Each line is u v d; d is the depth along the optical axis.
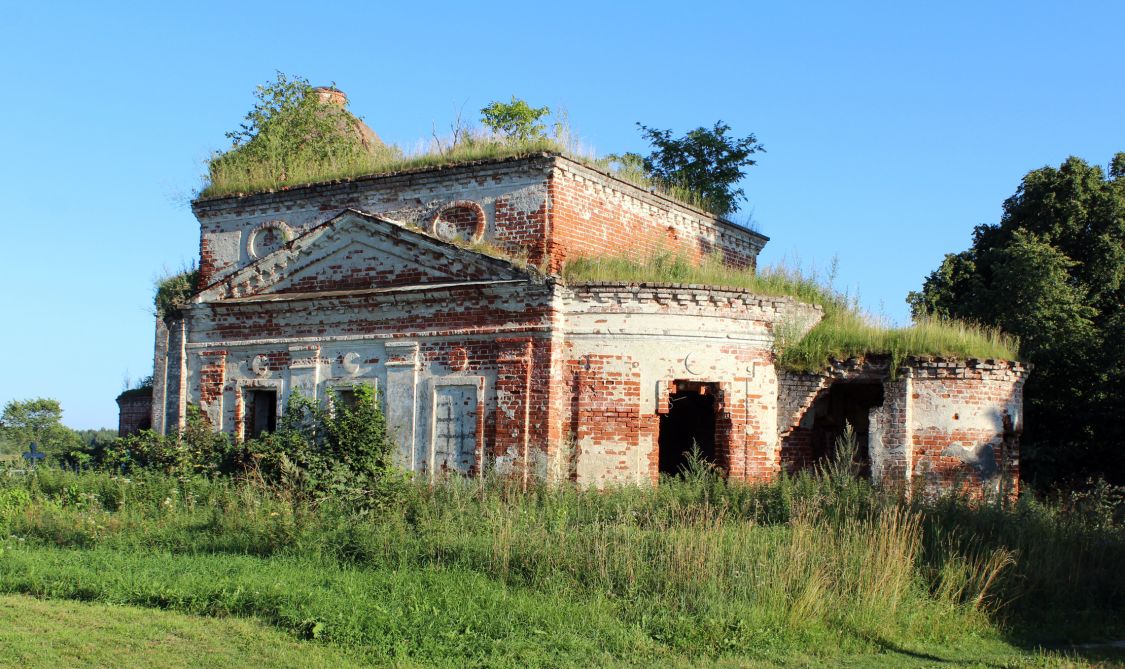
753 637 11.29
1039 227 34.47
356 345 22.00
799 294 22.73
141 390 29.67
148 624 11.64
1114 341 26.86
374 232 22.19
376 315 21.80
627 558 12.95
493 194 21.89
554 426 19.61
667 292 19.73
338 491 17.70
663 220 24.78
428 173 22.50
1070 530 16.22
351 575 13.23
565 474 19.53
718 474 19.52
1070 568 14.84
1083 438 27.31
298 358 22.70
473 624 11.28
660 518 16.20
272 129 33.06
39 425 59.28
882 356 21.33
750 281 21.81
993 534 16.00
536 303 19.92
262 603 12.18
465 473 20.31
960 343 21.56
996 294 32.22
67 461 26.75
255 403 23.77
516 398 19.88
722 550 13.30
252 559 14.53
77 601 12.85
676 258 22.48
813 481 18.50
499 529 14.26
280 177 25.78
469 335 20.58
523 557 13.42
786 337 21.06
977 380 21.05
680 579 12.49
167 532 16.67
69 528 17.06
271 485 19.03
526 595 12.32
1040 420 28.30
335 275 22.86
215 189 26.02
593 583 12.64
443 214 22.42
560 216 21.36
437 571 13.32
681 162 37.91
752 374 20.53
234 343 23.67
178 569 13.85
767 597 12.16
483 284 20.20
